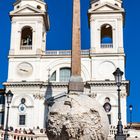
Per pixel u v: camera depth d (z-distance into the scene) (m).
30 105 58.47
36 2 64.19
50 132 20.39
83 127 19.67
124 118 56.12
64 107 20.25
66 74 60.47
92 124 19.81
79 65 30.97
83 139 19.69
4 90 61.38
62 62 60.75
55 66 60.62
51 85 59.19
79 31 32.84
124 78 58.34
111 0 63.34
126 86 57.66
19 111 58.25
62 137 20.02
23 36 63.81
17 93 59.00
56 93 58.91
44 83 59.22
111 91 57.88
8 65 60.62
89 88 58.62
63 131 19.89
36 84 58.97
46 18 64.50
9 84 59.12
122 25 62.12
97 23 61.97
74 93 21.11
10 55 60.97
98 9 62.34
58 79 60.12
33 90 59.06
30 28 63.16
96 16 62.22
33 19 62.78
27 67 60.53
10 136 36.97
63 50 61.00
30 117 57.94
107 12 62.09
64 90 59.03
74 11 33.41
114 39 60.91
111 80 58.16
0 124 60.06
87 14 63.12
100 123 19.98
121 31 61.34
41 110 58.31
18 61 60.84
